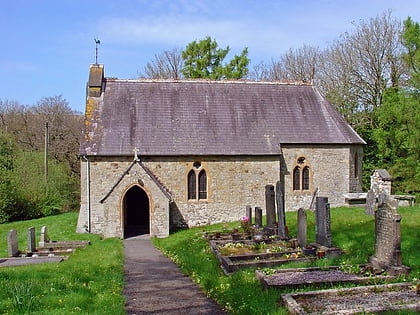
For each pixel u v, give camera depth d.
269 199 19.22
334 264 11.87
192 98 28.42
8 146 36.66
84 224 24.94
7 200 32.12
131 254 18.11
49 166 40.78
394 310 7.74
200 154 25.73
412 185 31.20
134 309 9.28
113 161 25.14
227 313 8.83
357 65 38.84
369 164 37.62
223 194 26.41
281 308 8.24
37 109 53.53
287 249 14.31
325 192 27.75
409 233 15.43
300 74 48.81
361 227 17.53
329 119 28.88
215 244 16.12
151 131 26.19
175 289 11.12
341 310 7.78
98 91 27.44
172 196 25.84
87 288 10.51
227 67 44.88
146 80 28.89
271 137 27.16
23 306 8.58
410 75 30.23
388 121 30.22
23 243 21.72
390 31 37.34
